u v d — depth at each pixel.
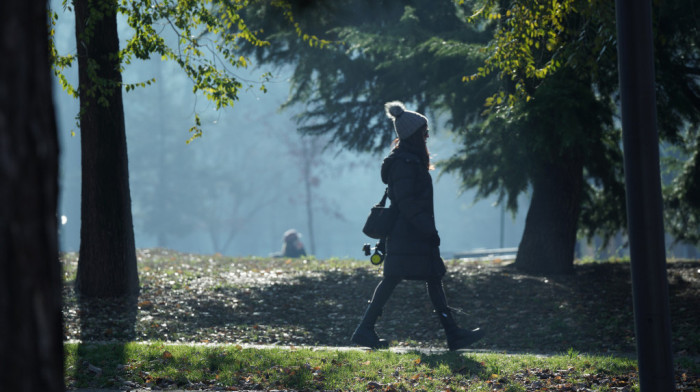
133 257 35.94
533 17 25.02
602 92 36.66
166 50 29.52
